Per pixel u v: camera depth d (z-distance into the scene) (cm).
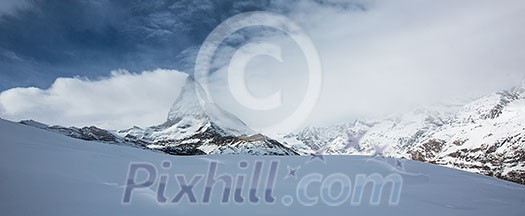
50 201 771
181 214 825
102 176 1056
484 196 1333
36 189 823
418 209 1033
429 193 1302
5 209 700
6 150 1087
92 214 735
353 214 939
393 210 1005
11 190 789
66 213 721
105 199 844
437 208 1064
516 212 1046
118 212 769
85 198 826
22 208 715
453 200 1212
